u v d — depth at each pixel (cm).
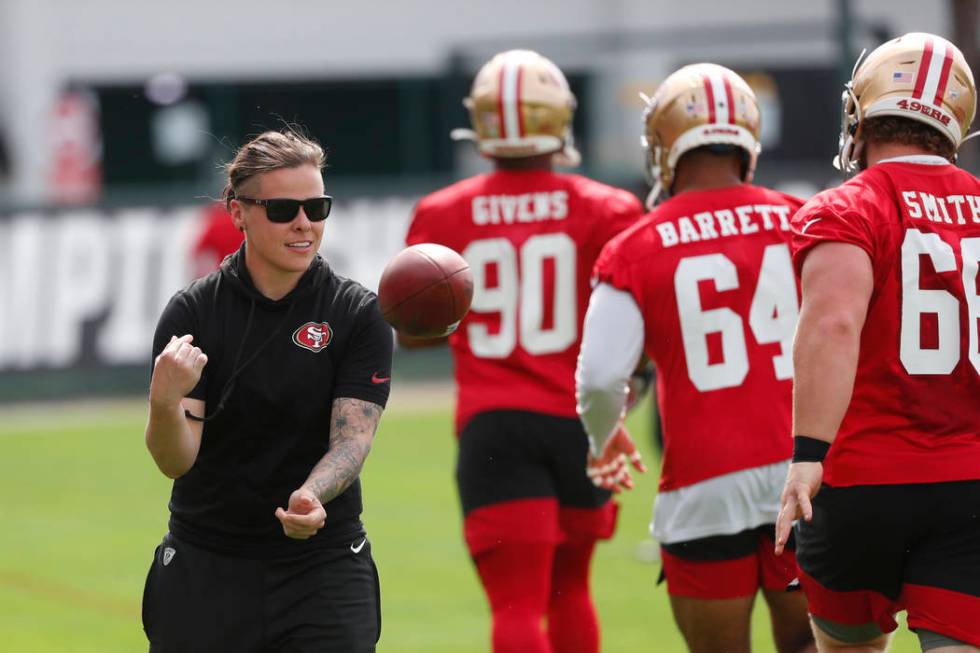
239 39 9931
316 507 1561
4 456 5219
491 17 10119
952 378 1580
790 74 9781
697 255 1947
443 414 5988
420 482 4581
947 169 1644
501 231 2314
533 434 2236
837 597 1638
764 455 1916
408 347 2253
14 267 6469
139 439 5556
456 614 3097
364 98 10162
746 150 1998
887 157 1658
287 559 1684
